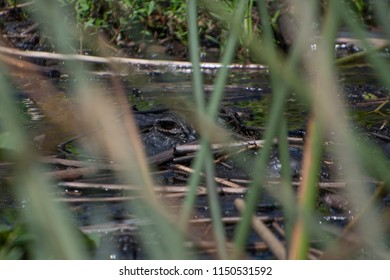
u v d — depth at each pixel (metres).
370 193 6.80
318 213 6.63
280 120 4.41
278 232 6.20
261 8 4.20
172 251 4.01
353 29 3.81
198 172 4.43
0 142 5.48
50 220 4.00
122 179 7.31
